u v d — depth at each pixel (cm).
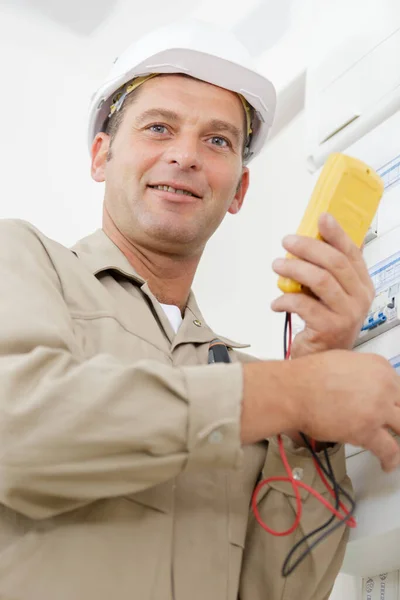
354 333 117
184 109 153
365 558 146
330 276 113
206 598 111
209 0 261
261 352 230
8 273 114
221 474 123
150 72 157
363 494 138
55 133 284
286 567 126
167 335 132
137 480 99
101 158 170
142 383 99
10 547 103
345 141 180
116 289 133
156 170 148
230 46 160
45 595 100
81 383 98
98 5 268
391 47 171
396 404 107
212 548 115
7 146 282
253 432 101
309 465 128
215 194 151
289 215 241
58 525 104
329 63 190
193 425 98
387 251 156
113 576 104
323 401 102
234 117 159
